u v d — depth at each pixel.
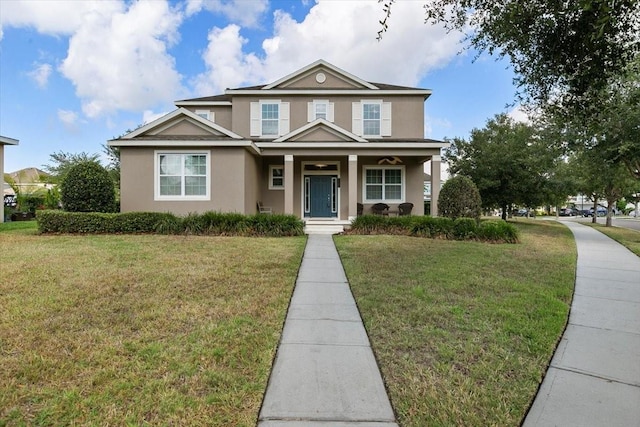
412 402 2.71
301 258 8.09
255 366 3.20
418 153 14.22
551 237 14.41
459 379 3.03
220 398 2.71
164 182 13.06
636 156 12.09
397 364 3.28
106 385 2.84
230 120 17.47
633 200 27.64
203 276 6.16
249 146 13.02
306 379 3.02
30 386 2.83
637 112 10.67
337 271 6.96
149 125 13.09
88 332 3.82
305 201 16.47
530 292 5.61
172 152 13.02
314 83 16.88
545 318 4.48
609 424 2.50
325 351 3.54
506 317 4.47
